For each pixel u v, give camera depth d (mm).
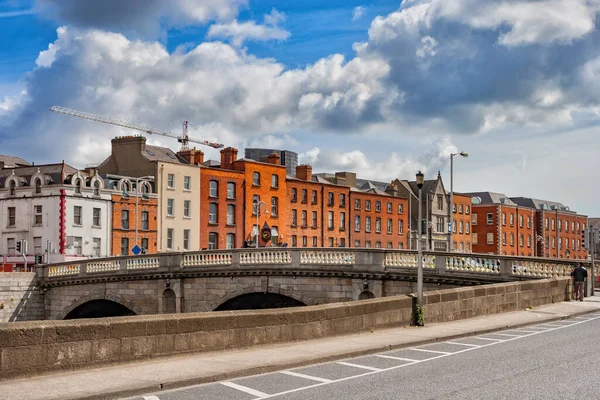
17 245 60281
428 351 19000
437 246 113250
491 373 14984
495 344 20188
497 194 132125
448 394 12820
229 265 46625
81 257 71438
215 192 86438
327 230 99312
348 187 102750
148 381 14102
